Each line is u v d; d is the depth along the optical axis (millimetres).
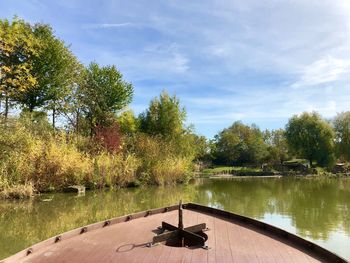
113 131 24141
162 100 35281
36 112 26719
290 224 10844
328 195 19156
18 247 7738
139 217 7516
